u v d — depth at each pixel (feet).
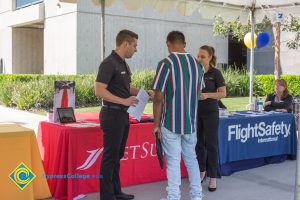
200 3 20.85
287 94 20.26
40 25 71.92
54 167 13.20
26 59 75.51
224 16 22.45
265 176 16.89
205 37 69.97
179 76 11.44
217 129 14.52
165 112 11.66
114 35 58.95
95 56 57.93
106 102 11.98
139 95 12.33
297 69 60.34
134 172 15.10
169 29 65.05
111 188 12.28
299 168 10.34
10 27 73.67
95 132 13.55
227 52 73.36
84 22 56.70
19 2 71.20
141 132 15.10
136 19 61.05
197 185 12.26
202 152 15.14
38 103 38.81
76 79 44.21
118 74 12.00
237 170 17.65
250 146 17.54
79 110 37.19
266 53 67.82
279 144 18.94
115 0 20.12
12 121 30.89
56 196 13.05
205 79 14.37
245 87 54.90
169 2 19.84
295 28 44.04
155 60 63.52
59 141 13.05
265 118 18.08
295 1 21.25
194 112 11.90
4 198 11.83
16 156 12.00
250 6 22.53
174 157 11.73
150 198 13.74
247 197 14.11
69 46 57.67
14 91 40.50
